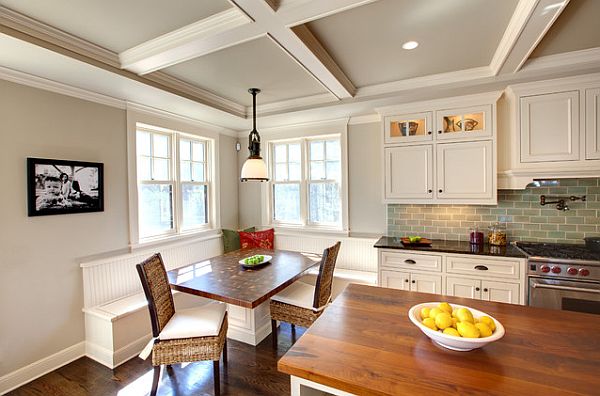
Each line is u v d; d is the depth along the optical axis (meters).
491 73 2.35
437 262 2.68
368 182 3.50
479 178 2.71
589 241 2.46
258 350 2.52
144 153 3.11
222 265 2.67
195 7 1.58
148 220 3.14
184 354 1.88
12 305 2.08
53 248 2.30
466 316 1.05
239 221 4.36
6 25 1.59
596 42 1.97
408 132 3.01
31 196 2.15
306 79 2.62
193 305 3.05
